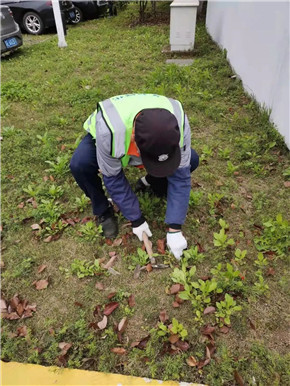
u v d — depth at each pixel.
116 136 1.75
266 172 3.03
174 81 4.90
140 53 6.47
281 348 1.83
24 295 2.16
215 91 4.55
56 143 3.62
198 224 2.55
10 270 2.31
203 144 3.49
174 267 2.25
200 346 1.84
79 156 2.16
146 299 2.08
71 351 1.86
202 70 5.33
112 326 1.95
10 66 6.27
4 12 6.62
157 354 1.81
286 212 2.64
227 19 5.57
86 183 2.29
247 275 2.19
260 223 2.55
